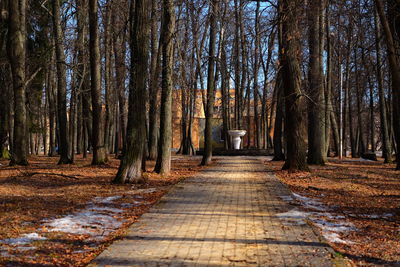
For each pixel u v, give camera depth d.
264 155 42.09
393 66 11.35
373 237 7.55
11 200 10.77
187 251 6.35
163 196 12.20
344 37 33.97
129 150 15.30
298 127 21.11
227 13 27.27
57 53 25.14
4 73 30.11
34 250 6.32
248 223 8.45
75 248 6.60
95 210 9.86
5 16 23.58
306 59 25.95
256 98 43.81
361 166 26.52
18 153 22.73
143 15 15.50
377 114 51.03
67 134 25.39
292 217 9.12
